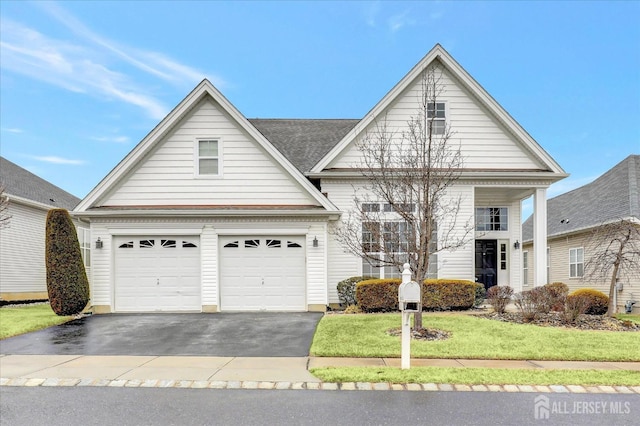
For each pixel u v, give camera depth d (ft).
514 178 45.01
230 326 33.55
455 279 42.52
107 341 28.71
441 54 45.65
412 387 18.62
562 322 33.73
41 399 17.42
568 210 65.77
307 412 15.81
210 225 42.52
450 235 44.93
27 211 59.62
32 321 36.04
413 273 29.30
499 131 46.24
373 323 32.83
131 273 42.24
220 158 43.83
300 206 43.37
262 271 42.45
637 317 40.96
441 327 30.99
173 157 43.75
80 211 41.65
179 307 41.96
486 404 16.63
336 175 44.80
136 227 42.34
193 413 15.79
